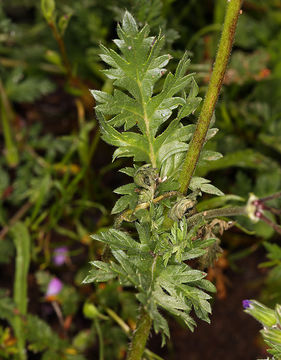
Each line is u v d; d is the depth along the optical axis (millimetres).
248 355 435
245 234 459
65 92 567
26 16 605
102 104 282
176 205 276
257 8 566
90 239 465
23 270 429
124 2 397
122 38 278
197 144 281
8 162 518
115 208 286
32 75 557
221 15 500
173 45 501
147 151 294
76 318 447
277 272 420
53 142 518
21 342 417
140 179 282
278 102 516
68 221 488
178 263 284
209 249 301
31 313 446
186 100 289
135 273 277
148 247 283
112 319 432
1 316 418
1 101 502
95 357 434
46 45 562
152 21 362
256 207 253
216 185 493
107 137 288
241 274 461
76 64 496
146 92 285
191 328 269
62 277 462
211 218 294
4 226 465
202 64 494
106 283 419
